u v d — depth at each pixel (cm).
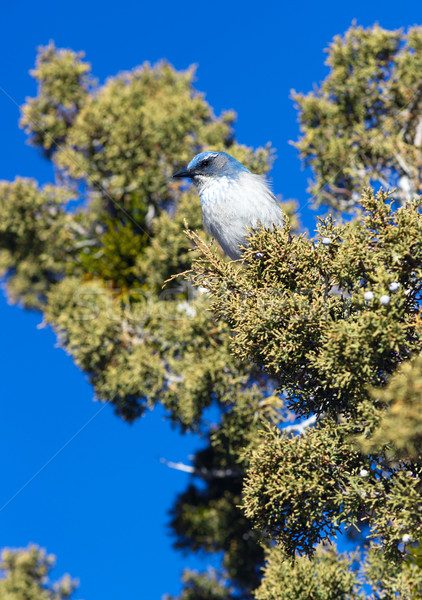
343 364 420
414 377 343
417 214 444
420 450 384
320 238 468
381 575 594
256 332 462
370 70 1319
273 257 484
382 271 417
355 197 1280
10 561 1402
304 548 457
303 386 478
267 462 455
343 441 438
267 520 466
